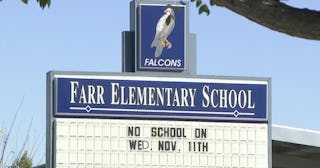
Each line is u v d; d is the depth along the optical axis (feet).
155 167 82.64
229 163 84.07
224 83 84.64
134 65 84.79
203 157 83.66
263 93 85.35
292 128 107.86
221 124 84.23
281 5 27.53
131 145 82.38
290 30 27.73
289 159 118.93
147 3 85.10
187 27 85.61
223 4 28.07
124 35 85.81
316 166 120.16
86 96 82.28
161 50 84.89
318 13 27.40
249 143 84.74
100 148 82.07
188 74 84.58
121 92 82.79
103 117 82.33
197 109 83.92
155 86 83.41
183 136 83.35
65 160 81.71
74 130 81.87
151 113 83.05
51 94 81.97
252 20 28.12
